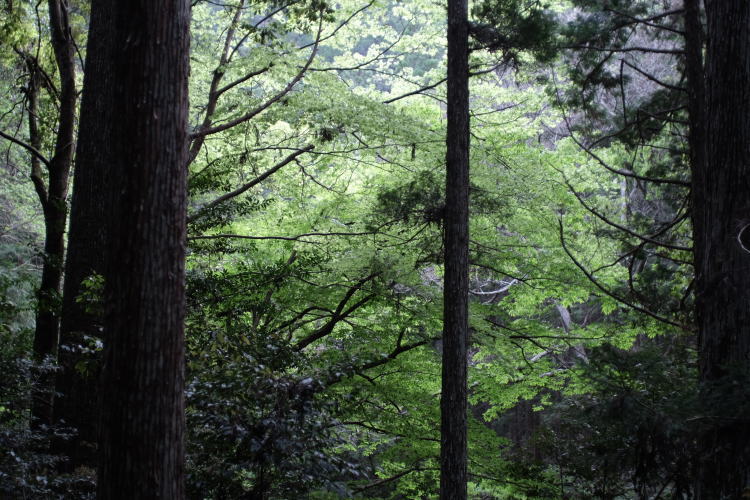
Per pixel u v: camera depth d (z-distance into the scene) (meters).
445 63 13.62
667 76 17.86
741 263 7.59
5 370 7.80
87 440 9.03
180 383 4.60
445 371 9.50
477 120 13.12
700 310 8.22
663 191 14.94
